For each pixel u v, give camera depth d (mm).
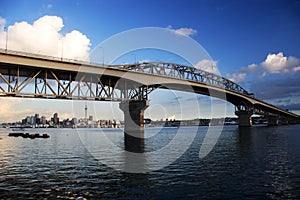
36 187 17438
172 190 16328
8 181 19203
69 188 17078
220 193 15562
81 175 20938
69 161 28672
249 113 159750
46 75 60844
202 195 15250
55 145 50969
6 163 27984
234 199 14508
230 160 27641
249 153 33281
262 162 25812
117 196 15297
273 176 19531
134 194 15625
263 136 68938
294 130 101062
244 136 71375
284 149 37031
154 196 15211
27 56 55719
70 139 70438
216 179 18953
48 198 15117
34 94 57656
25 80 59469
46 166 25609
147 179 19266
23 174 21719
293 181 17984
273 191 15797
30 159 31016
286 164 24422
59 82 62312
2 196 15508
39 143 57625
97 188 17000
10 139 75188
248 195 15117
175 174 20875
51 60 59375
